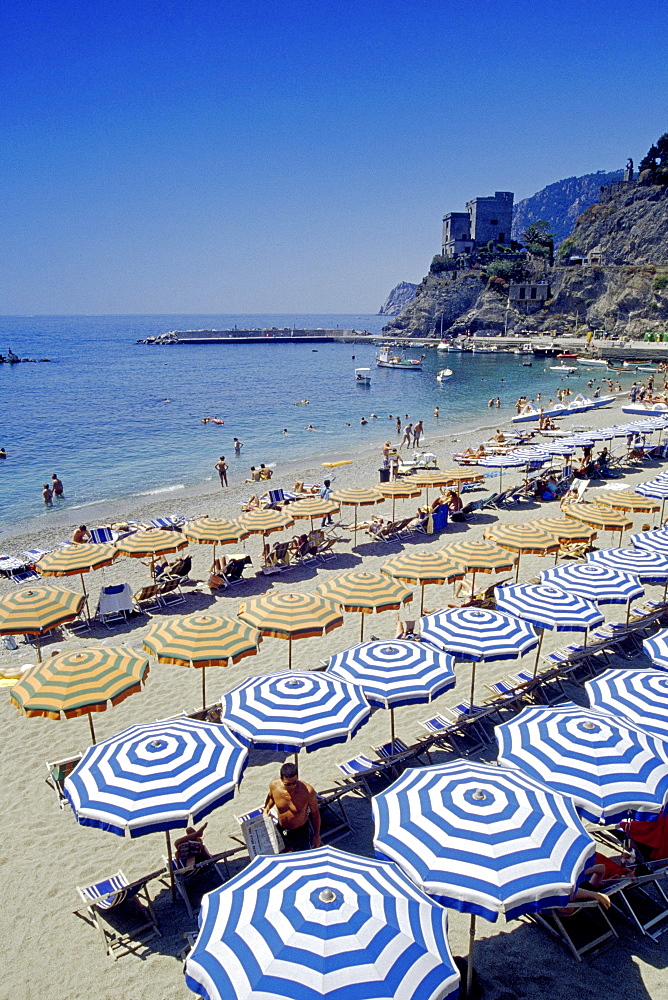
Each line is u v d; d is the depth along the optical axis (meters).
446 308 164.12
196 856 7.44
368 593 11.14
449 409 55.88
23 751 10.02
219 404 61.22
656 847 7.00
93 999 6.04
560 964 6.25
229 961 4.20
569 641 13.27
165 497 29.03
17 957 6.52
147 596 15.63
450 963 4.23
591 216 176.38
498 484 27.52
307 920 4.32
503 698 10.80
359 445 40.41
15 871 7.64
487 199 183.88
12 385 81.12
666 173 156.12
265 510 18.17
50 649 13.49
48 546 21.52
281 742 7.09
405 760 9.55
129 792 6.26
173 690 11.69
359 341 191.12
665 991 5.93
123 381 85.75
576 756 6.55
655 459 30.38
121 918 7.02
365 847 7.88
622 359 99.69
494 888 4.82
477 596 14.21
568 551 17.95
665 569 12.16
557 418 45.47
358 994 3.90
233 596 16.22
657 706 7.70
